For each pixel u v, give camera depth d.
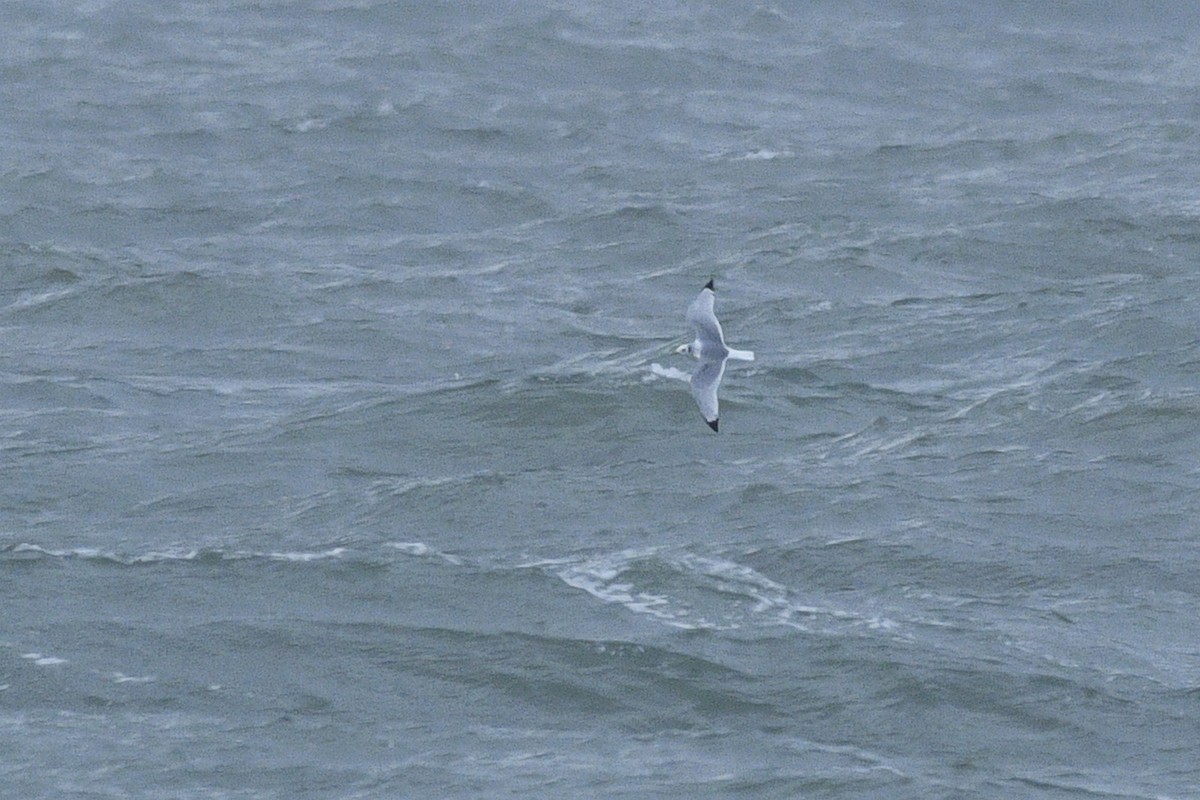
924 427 45.59
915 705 33.06
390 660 34.78
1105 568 38.00
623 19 104.06
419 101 88.81
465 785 30.77
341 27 103.44
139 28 101.62
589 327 57.47
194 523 41.22
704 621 36.00
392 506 41.47
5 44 99.44
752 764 31.47
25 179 76.94
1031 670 34.06
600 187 76.25
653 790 30.62
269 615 36.41
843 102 91.56
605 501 41.53
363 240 69.31
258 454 45.09
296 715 33.12
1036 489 41.41
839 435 45.88
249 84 92.50
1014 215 67.75
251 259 66.44
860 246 64.00
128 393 50.81
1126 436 44.09
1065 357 50.88
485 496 41.59
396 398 47.78
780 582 37.56
